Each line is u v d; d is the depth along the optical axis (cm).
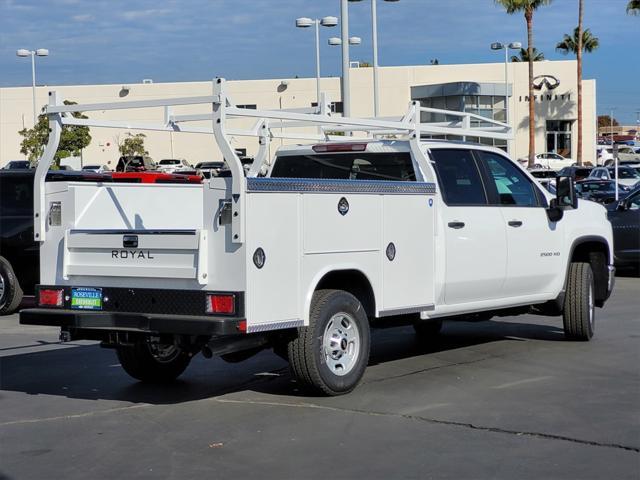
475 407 743
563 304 1043
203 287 703
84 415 745
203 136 6138
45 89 6725
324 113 1003
